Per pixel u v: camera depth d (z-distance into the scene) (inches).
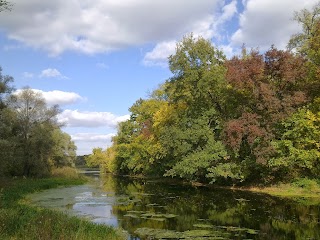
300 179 1203.2
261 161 1167.6
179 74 1560.0
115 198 1149.1
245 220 718.5
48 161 2303.2
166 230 631.8
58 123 2224.4
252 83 1227.9
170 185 1716.3
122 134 3029.0
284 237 572.1
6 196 983.6
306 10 1393.9
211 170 1352.1
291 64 1213.7
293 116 1156.5
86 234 506.3
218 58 1571.1
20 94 2087.8
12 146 1672.0
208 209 876.6
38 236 442.0
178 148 1508.4
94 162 4768.7
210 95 1514.5
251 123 1213.1
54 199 1122.7
